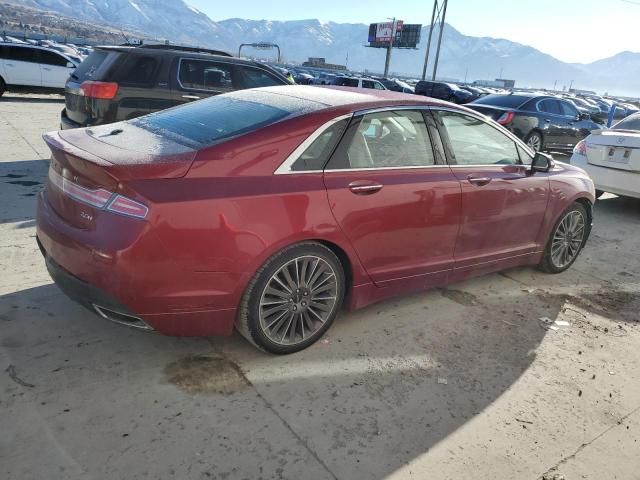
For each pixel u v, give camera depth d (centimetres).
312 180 287
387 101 333
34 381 262
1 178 625
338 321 354
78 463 215
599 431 267
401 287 350
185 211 245
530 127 1145
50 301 339
